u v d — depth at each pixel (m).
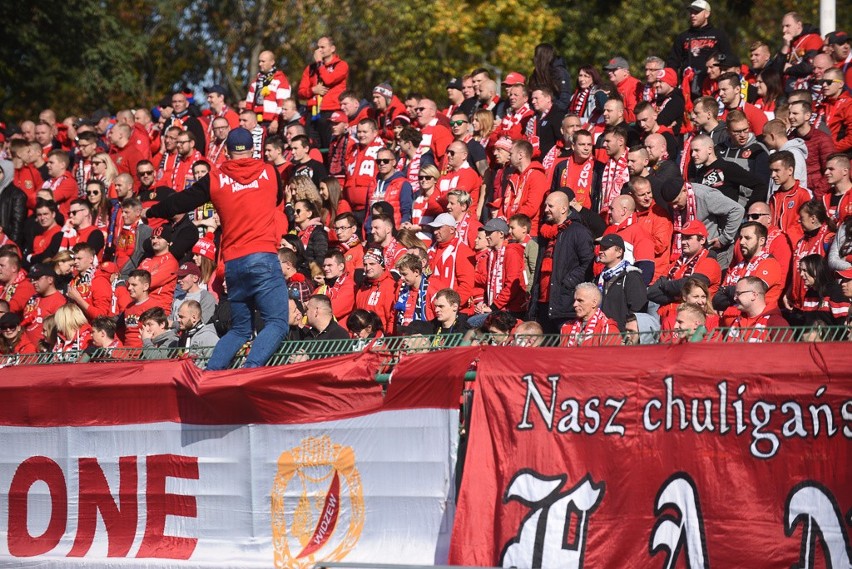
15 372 34.69
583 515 26.03
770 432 24.36
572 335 28.00
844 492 23.55
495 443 27.20
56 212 63.09
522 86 54.22
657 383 25.62
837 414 23.75
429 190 50.53
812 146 44.97
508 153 49.31
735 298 34.06
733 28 122.38
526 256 42.69
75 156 71.88
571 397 26.52
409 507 28.52
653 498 25.38
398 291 42.28
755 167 44.75
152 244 47.44
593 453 26.12
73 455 33.53
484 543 26.88
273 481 30.44
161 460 32.16
